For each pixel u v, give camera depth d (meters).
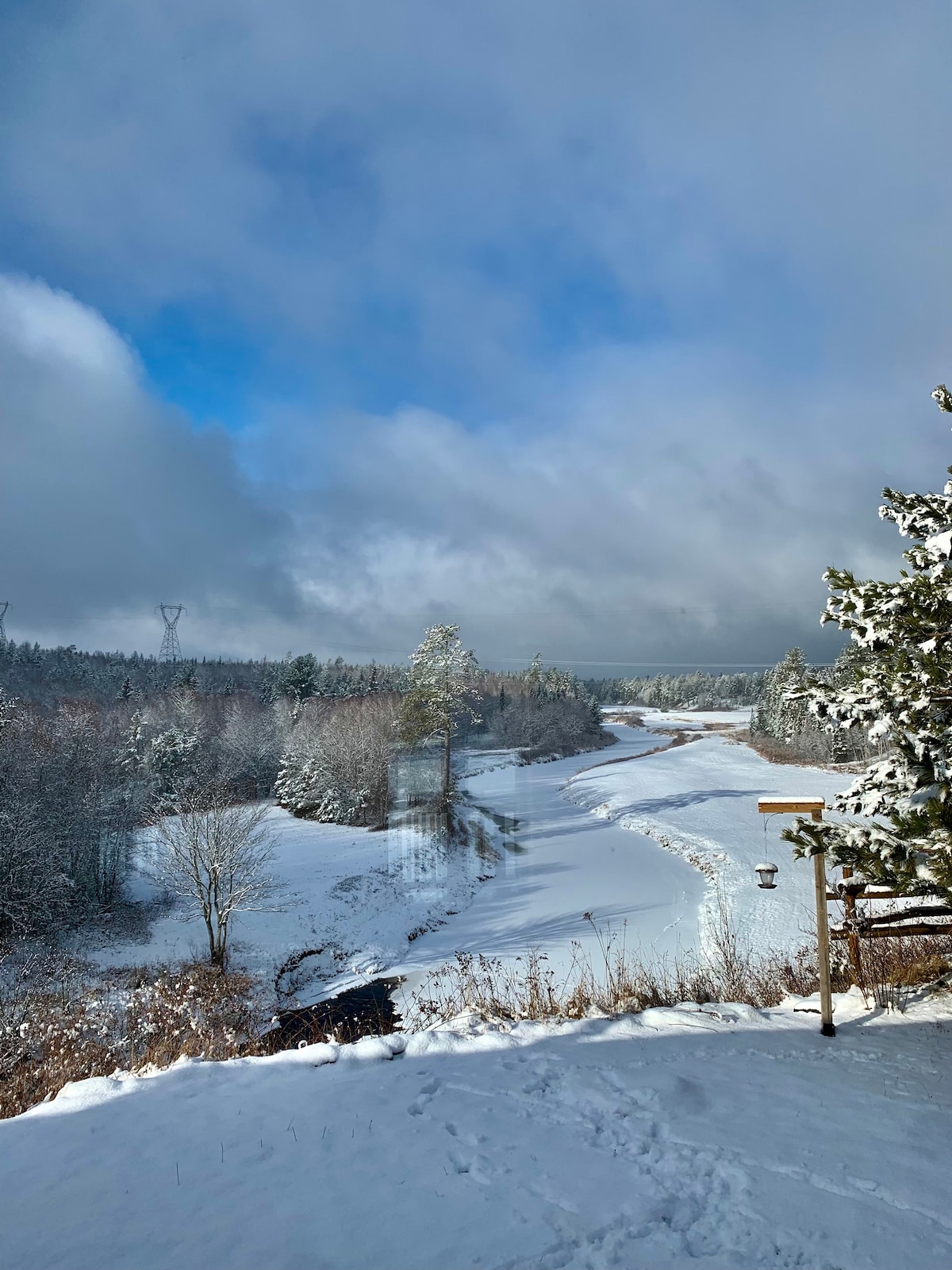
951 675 5.49
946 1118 4.46
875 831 5.62
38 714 46.62
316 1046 5.80
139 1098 4.99
